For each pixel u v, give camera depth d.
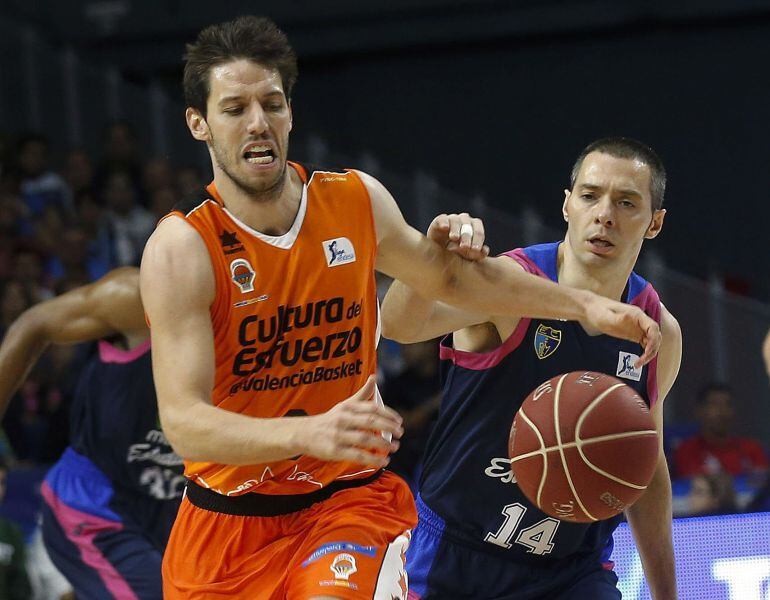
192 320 7.76
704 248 34.59
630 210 9.66
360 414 6.88
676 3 34.06
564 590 10.39
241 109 7.84
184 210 8.01
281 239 8.16
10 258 26.30
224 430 7.16
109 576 12.55
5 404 12.00
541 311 8.84
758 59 34.19
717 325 25.20
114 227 27.84
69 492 12.78
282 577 8.52
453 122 36.72
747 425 25.11
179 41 37.22
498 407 9.85
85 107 33.22
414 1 36.16
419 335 10.00
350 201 8.47
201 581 8.69
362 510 8.59
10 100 33.69
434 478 10.36
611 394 8.84
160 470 12.67
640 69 35.12
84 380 12.65
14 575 16.69
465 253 8.70
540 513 9.98
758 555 12.24
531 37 35.91
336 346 8.36
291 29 36.88
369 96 37.31
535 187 36.12
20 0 37.59
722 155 34.50
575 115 35.72
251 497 8.55
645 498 10.45
